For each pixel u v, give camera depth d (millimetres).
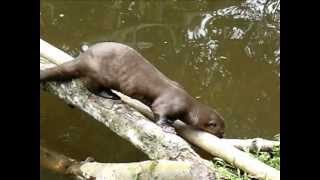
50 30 9711
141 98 6473
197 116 6500
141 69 6445
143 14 10492
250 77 8711
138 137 6246
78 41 9406
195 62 8969
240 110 7977
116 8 10664
